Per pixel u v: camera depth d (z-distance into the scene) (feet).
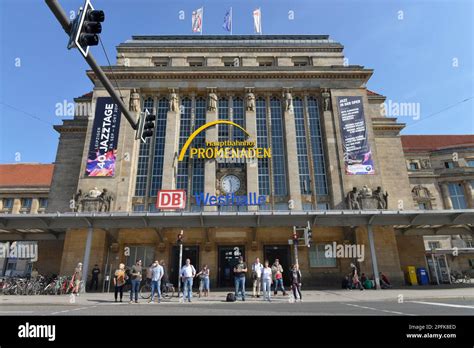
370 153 109.81
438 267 115.55
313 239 102.37
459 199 184.03
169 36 145.18
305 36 146.30
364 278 90.07
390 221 84.84
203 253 100.01
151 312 41.81
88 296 71.20
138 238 102.37
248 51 136.26
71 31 28.94
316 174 111.34
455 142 209.46
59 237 109.91
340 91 119.14
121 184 105.81
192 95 120.57
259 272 67.31
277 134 116.47
